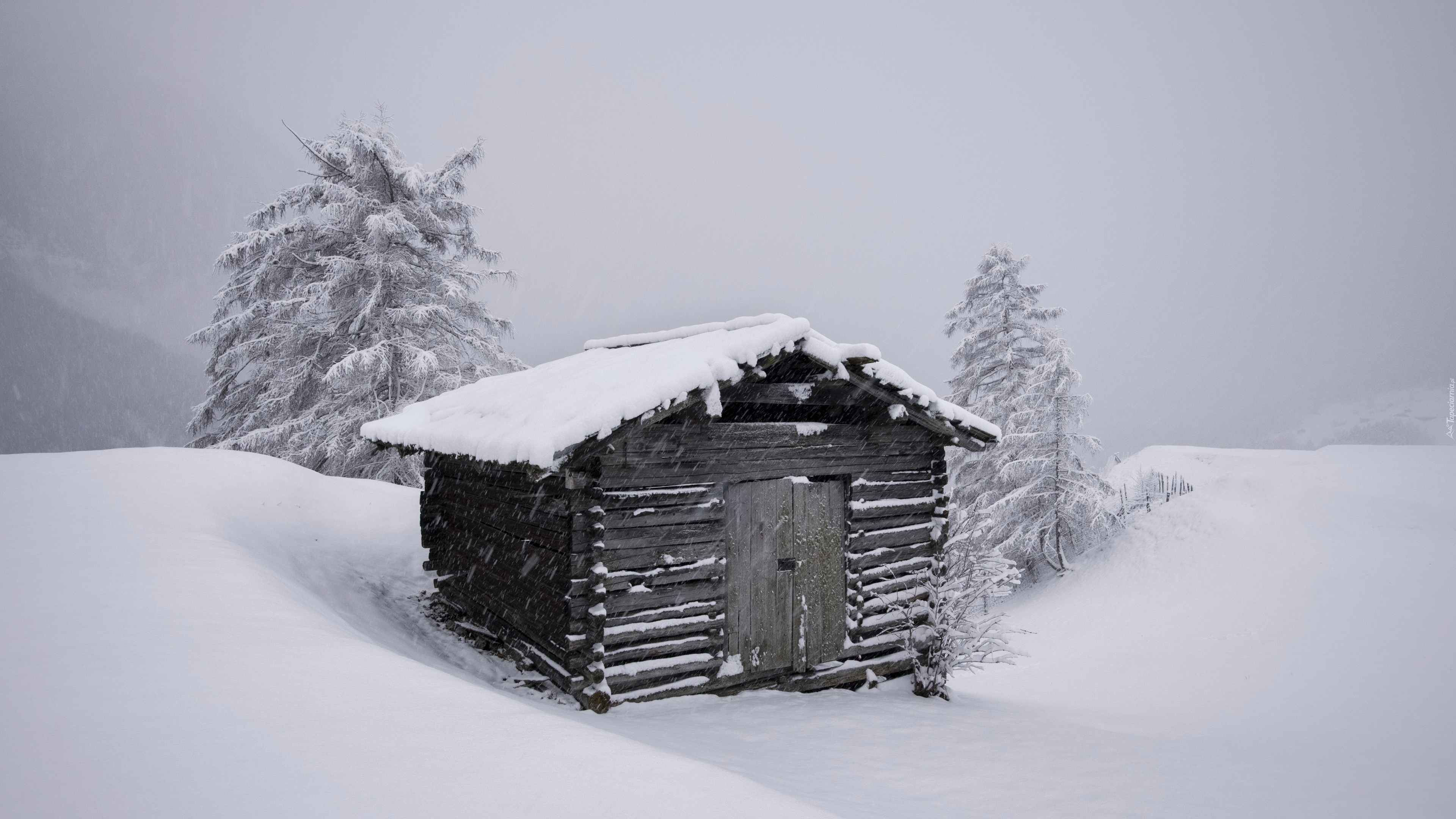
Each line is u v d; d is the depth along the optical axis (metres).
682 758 3.85
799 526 8.20
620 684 6.86
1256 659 14.12
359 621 7.83
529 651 7.60
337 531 11.83
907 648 9.18
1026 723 7.95
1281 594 16.17
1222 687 13.22
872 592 8.77
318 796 2.98
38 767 3.07
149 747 3.30
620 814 3.05
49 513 7.98
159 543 7.13
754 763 5.39
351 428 18.25
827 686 8.43
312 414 18.89
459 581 9.71
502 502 8.46
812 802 4.32
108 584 5.72
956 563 9.80
